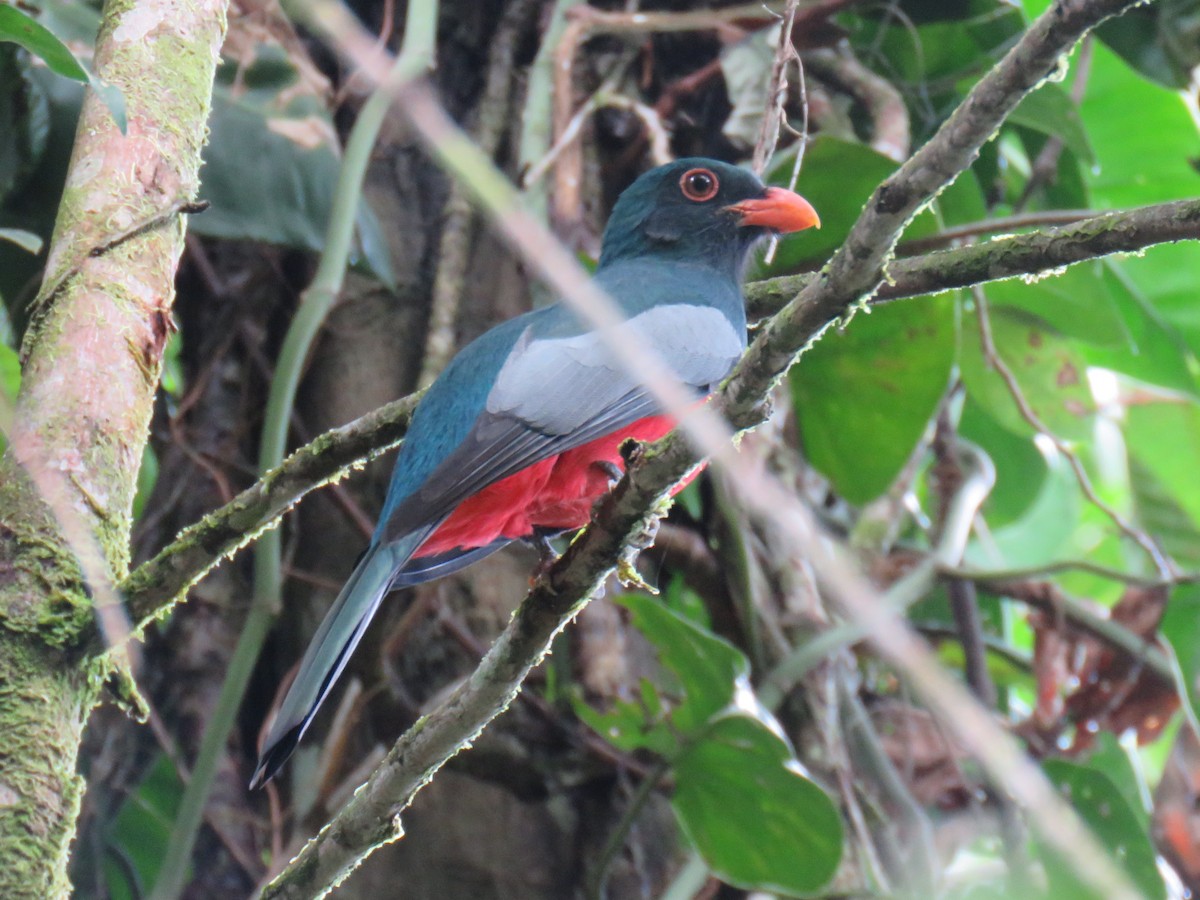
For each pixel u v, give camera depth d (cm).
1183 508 1424
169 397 1130
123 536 609
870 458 1084
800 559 1050
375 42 1166
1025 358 1270
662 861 955
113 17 708
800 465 1129
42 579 575
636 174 1144
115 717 1103
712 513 1045
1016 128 1305
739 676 882
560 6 1116
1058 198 1274
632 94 1149
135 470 618
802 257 1034
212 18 729
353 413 1054
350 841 624
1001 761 269
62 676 573
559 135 1070
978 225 939
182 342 1120
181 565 621
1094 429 1388
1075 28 446
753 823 893
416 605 978
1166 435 1417
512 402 771
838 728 1027
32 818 541
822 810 873
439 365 1038
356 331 1075
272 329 1104
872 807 1011
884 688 1187
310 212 1013
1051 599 1170
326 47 1155
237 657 907
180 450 1096
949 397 1241
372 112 966
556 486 804
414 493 725
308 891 633
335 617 679
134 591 608
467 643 979
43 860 539
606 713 905
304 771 1004
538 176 1048
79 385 607
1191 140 1362
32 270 1005
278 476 681
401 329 1075
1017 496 1415
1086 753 1157
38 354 618
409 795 618
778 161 1020
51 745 558
